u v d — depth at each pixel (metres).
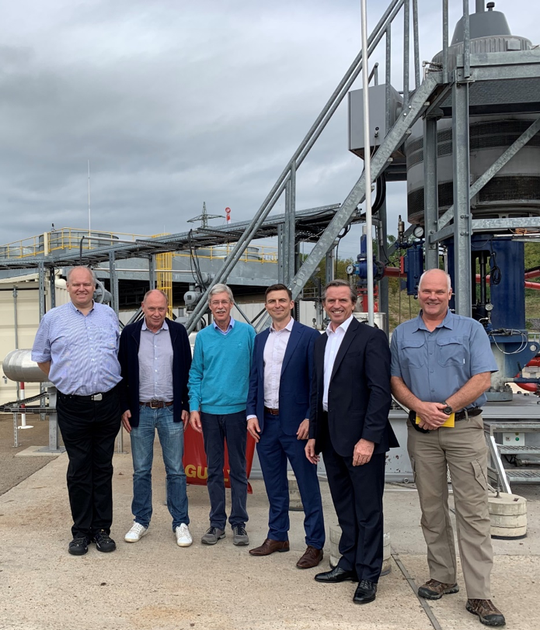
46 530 4.69
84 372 4.14
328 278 10.16
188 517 4.61
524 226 5.99
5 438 8.80
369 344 3.49
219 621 3.17
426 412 3.24
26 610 3.30
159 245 11.12
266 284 18.09
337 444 3.51
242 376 4.43
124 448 7.95
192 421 4.44
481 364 3.22
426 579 3.70
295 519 4.94
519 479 5.11
